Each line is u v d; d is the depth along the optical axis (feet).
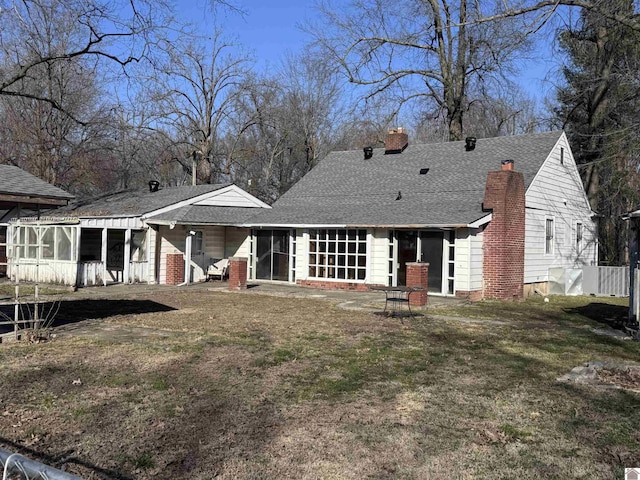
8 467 9.84
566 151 78.79
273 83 140.87
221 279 77.51
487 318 45.73
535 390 23.53
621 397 22.50
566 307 55.98
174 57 66.13
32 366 26.18
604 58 94.89
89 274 64.59
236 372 25.82
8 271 68.74
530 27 53.83
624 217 39.45
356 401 21.83
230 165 144.87
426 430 18.76
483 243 61.21
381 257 65.26
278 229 74.79
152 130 126.93
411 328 39.37
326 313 46.50
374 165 84.53
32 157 106.01
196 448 17.04
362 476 15.31
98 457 16.29
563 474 15.49
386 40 105.70
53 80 102.32
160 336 34.30
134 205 74.02
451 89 107.14
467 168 74.33
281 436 18.07
